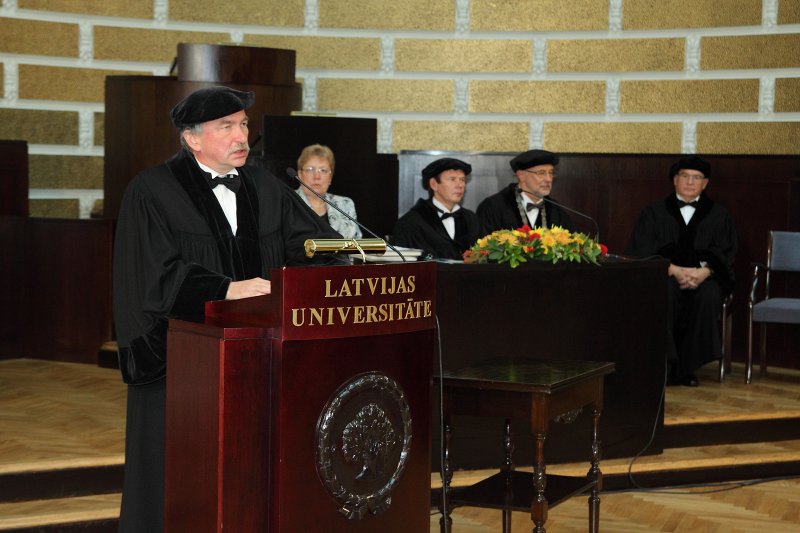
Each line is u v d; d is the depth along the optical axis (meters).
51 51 7.72
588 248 4.98
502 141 8.20
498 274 4.83
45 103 7.76
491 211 6.40
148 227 3.04
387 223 7.45
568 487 3.84
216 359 2.55
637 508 4.77
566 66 8.07
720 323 6.89
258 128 6.91
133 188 3.10
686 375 6.58
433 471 4.82
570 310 5.00
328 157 5.77
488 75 8.21
